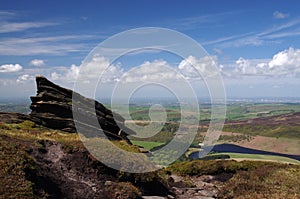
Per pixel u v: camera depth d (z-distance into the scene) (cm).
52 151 2005
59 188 1695
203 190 2306
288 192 1897
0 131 2127
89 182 1841
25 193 1456
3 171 1534
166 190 2128
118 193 1784
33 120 2658
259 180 2191
